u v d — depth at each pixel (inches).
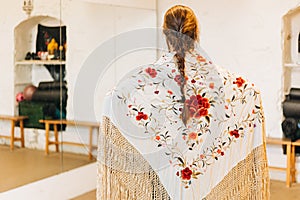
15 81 140.9
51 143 158.1
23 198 146.9
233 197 68.0
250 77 191.8
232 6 193.6
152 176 63.8
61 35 159.0
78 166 172.4
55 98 157.8
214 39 199.5
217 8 197.6
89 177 178.4
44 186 156.0
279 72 185.2
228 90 67.5
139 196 63.4
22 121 144.6
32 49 146.9
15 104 141.6
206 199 66.0
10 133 140.4
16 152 143.2
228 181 67.5
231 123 67.4
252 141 69.2
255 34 189.2
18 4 140.4
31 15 145.7
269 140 181.2
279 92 185.6
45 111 153.7
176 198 64.5
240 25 192.4
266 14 186.1
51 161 158.7
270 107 188.2
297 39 188.5
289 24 189.3
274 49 185.5
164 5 211.2
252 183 69.5
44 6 151.2
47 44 153.2
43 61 151.8
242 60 193.2
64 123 163.5
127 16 194.5
